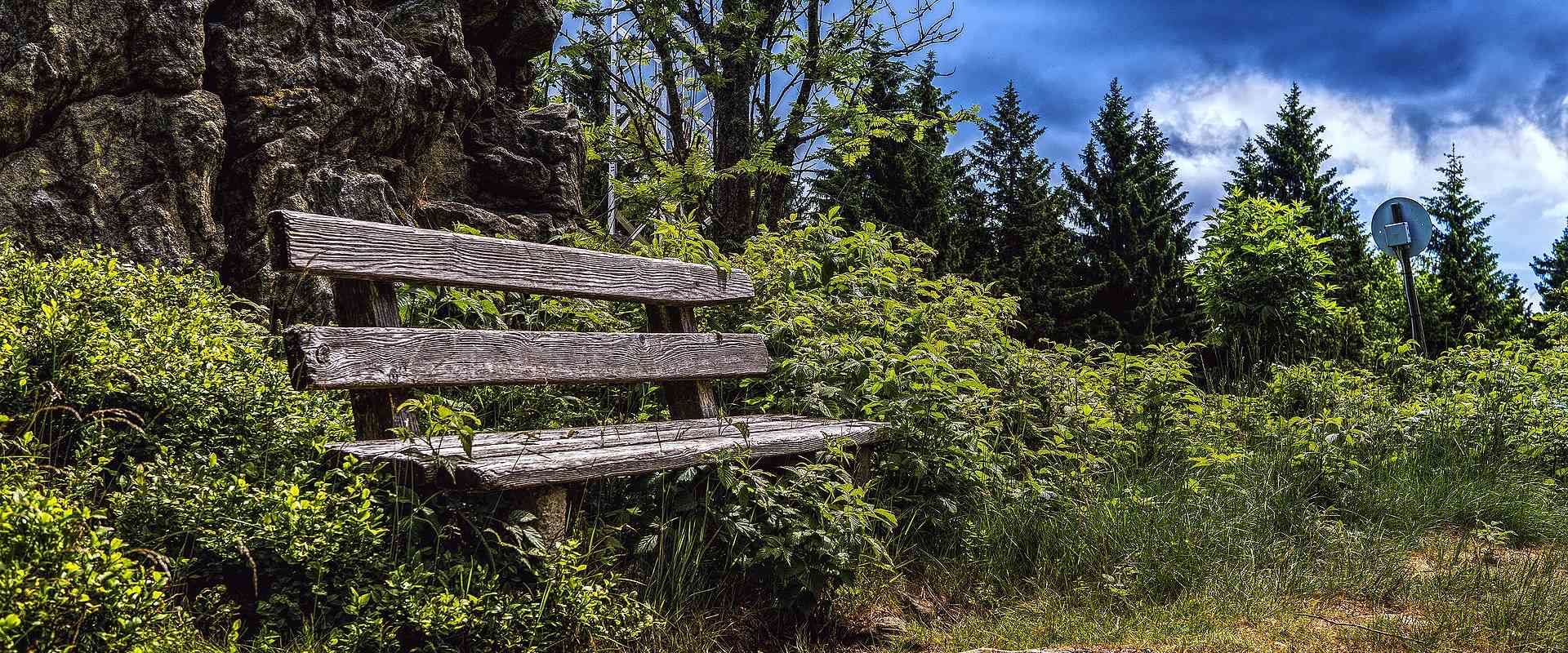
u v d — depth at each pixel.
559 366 3.57
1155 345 6.06
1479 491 5.27
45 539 1.96
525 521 2.70
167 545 2.49
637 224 12.86
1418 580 3.91
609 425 3.84
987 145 34.31
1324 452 5.14
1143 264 25.33
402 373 3.07
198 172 4.50
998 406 4.73
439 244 3.30
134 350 2.87
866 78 15.32
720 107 13.91
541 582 2.69
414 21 5.85
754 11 13.30
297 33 5.06
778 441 3.37
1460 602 3.63
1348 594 3.78
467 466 2.59
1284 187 38.88
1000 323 6.11
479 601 2.59
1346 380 6.91
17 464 2.28
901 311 5.26
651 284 4.10
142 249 4.28
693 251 5.01
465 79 6.16
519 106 6.95
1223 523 4.29
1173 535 4.05
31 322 2.79
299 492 2.59
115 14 4.33
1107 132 33.47
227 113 4.78
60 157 4.18
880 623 3.35
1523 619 3.42
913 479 4.08
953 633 3.32
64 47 4.14
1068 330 22.48
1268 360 9.30
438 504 2.85
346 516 2.57
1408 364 7.89
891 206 19.48
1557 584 3.84
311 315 4.85
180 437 2.76
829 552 3.15
